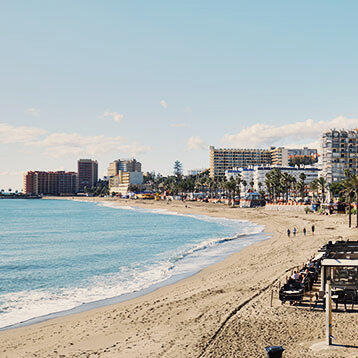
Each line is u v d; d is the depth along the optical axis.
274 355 13.00
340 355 15.41
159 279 37.72
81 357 17.94
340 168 160.88
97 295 32.22
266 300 25.31
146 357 17.19
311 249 48.66
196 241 70.69
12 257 55.06
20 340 21.25
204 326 20.84
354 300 22.06
